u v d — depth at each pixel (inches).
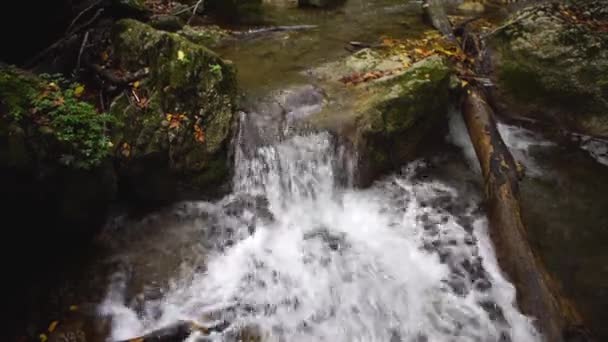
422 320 182.9
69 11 247.8
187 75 222.1
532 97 286.0
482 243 214.8
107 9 268.4
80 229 197.0
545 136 282.5
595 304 190.4
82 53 237.9
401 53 309.4
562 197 244.2
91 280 190.1
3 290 173.9
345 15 388.5
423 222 228.1
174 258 203.6
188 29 323.9
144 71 225.3
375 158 240.2
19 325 169.2
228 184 232.7
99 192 195.3
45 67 232.8
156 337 167.9
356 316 184.5
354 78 276.4
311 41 334.3
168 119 216.4
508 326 177.6
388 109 240.5
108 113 214.1
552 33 286.7
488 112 257.6
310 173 237.0
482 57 307.9
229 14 360.2
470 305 187.8
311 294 192.4
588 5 312.7
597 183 252.5
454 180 252.7
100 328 173.2
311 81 277.0
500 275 197.5
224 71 236.7
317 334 177.9
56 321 173.2
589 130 274.5
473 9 406.0
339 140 237.3
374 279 198.5
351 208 234.4
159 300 185.5
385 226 226.1
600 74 272.2
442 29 348.8
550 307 168.9
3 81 173.6
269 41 332.5
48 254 192.2
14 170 160.7
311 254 209.8
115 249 204.7
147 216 221.6
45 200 175.6
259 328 178.2
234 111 236.4
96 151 182.4
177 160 216.2
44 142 170.2
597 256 211.9
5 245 171.9
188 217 223.1
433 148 269.9
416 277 199.9
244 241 215.0
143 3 334.0
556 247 216.4
